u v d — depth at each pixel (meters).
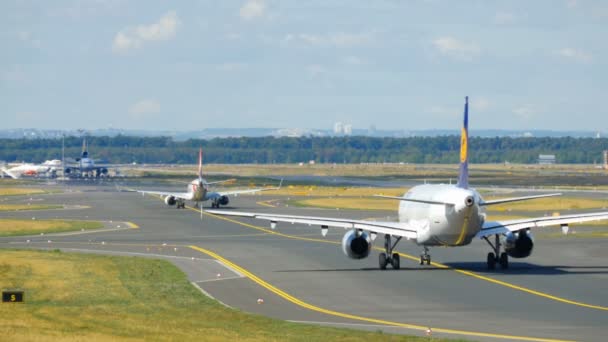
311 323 129.00
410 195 194.38
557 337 117.69
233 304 146.12
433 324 127.56
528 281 170.62
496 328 124.19
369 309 140.50
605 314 135.00
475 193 173.00
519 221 185.25
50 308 137.88
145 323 123.44
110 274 181.88
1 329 111.88
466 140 181.75
